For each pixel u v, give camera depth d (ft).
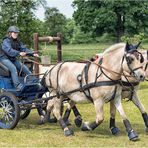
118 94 27.63
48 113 33.09
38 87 32.50
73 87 28.96
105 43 173.99
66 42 190.80
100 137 28.73
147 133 30.07
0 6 104.22
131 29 162.71
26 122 34.78
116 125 33.14
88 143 26.89
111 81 27.04
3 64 32.55
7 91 32.09
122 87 28.63
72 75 29.04
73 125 33.27
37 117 37.22
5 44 32.19
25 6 104.37
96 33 169.17
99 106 27.58
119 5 157.07
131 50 26.22
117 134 29.35
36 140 27.94
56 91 30.66
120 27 163.63
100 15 159.84
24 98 32.68
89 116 37.60
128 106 43.50
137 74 25.95
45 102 32.04
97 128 31.96
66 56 92.07
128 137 27.81
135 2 160.25
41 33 104.17
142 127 32.48
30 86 31.83
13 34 32.60
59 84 29.96
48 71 31.30
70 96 29.68
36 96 32.91
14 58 33.04
